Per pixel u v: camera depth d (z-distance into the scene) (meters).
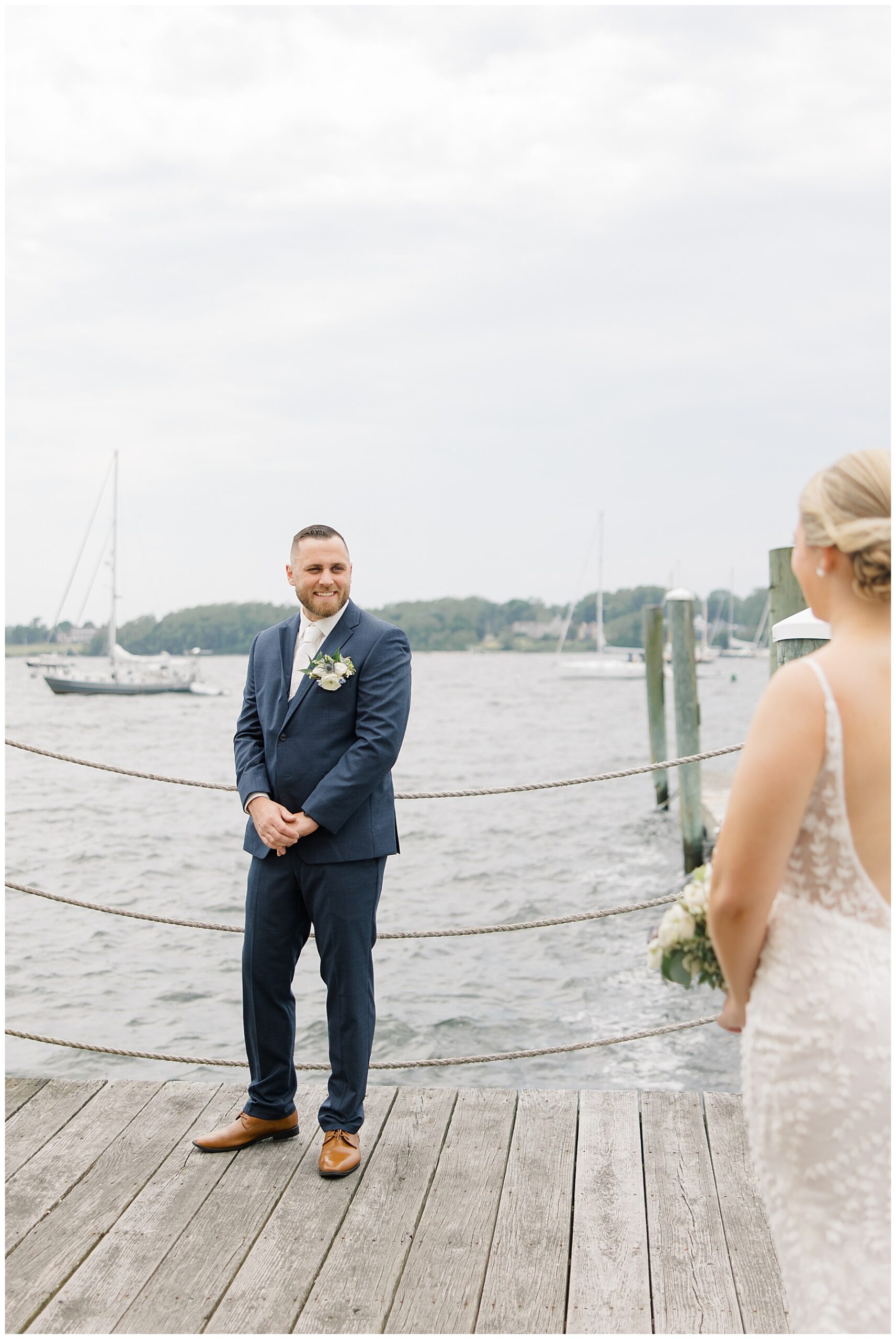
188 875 10.84
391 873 10.54
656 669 15.49
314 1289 2.43
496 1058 3.40
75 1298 2.39
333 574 3.02
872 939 1.53
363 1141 3.13
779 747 1.50
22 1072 5.65
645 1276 2.47
